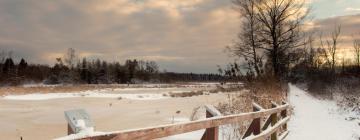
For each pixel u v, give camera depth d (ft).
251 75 53.98
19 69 304.30
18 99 107.45
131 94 138.82
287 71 148.97
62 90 169.68
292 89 145.48
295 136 33.53
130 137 7.99
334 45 205.98
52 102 96.63
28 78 299.58
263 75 59.21
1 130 47.78
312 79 147.33
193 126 10.99
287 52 141.69
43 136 44.29
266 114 21.38
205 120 11.87
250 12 141.38
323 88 105.19
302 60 155.53
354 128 40.04
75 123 7.27
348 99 75.25
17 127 50.78
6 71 279.28
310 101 79.46
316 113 54.70
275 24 140.46
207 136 13.01
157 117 60.49
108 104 90.48
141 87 241.14
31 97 116.47
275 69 138.10
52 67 336.49
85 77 343.67
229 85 52.75
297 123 42.50
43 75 324.19
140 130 8.34
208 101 83.25
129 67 378.73
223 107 40.09
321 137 33.50
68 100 104.88
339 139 32.83
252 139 17.16
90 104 90.33
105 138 7.22
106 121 56.80
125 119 59.06
